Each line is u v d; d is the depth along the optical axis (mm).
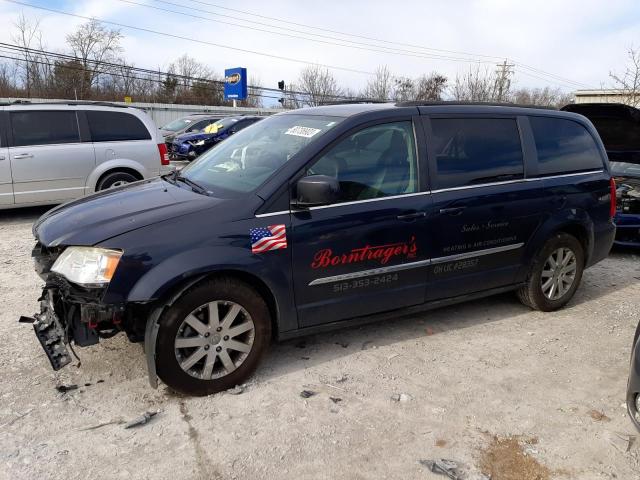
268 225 3346
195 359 3250
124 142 8898
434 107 4133
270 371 3666
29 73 40281
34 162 8227
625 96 20062
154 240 3102
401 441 2945
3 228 8000
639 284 5812
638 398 2740
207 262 3148
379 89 41875
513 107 4602
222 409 3205
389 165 3840
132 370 3619
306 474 2676
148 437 2924
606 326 4605
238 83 40062
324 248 3535
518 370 3773
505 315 4793
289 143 3773
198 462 2740
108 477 2619
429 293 4113
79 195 8641
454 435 3012
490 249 4316
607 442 2984
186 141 16438
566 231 4852
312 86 44219
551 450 2906
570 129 4918
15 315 4500
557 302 4871
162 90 47625
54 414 3105
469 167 4184
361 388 3475
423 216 3895
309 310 3602
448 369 3760
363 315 3867
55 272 3164
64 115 8508
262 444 2891
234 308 3324
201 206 3324
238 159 3969
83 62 41938
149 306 3184
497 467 2760
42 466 2678
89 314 2996
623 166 7422
